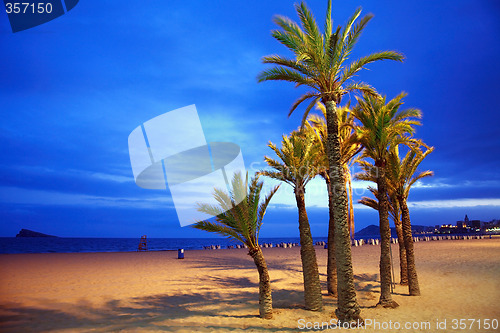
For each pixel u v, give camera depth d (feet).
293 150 39.17
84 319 33.19
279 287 53.21
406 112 41.96
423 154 45.37
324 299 44.09
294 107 39.42
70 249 227.61
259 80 35.45
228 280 60.34
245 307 39.73
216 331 29.94
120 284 55.06
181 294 47.34
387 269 39.50
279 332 29.94
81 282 56.29
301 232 39.27
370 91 35.94
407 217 46.09
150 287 52.54
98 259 104.37
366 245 153.17
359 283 55.57
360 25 33.14
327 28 33.96
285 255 113.50
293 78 34.94
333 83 33.94
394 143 42.14
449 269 65.92
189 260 100.22
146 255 124.67
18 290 47.70
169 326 31.07
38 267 78.38
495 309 36.70
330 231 47.34
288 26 33.35
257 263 35.35
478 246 122.93
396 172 45.06
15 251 192.03
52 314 34.83
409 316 34.63
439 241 173.58
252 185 34.60
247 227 34.12
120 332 28.78
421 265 73.56
